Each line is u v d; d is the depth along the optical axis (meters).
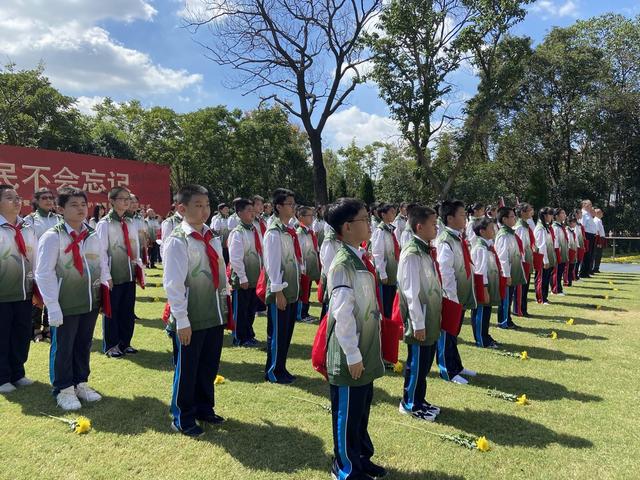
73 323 4.23
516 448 3.53
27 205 13.51
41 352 5.88
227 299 3.97
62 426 3.80
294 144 33.88
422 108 19.77
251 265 6.36
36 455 3.36
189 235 3.75
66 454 3.38
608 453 3.47
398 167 26.19
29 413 4.05
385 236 7.18
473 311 6.24
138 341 6.32
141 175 15.87
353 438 2.96
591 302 9.25
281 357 4.86
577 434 3.76
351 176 45.53
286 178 31.23
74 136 24.72
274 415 4.05
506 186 26.08
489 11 18.61
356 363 2.86
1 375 4.56
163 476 3.12
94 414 4.04
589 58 24.39
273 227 4.92
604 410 4.21
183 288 3.62
